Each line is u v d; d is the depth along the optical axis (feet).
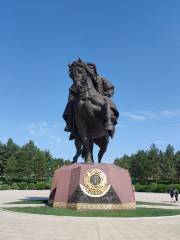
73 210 58.08
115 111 64.80
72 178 61.82
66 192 61.46
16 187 194.08
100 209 58.90
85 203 59.00
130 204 61.41
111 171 61.98
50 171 306.76
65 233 36.83
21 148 325.42
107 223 45.11
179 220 48.98
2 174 311.47
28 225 42.19
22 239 32.94
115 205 59.57
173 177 322.96
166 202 97.25
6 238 33.40
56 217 50.01
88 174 60.75
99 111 63.00
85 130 64.75
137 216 52.85
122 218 50.37
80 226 42.01
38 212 55.11
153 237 35.22
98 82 65.67
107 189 60.18
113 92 67.62
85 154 66.74
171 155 328.49
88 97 63.10
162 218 51.01
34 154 307.37
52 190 65.62
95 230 39.14
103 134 65.36
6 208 61.21
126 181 63.16
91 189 59.93
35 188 193.26
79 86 63.05
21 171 288.30
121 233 37.42
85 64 63.93
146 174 308.19
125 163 356.18
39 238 33.63
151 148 322.14
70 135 70.38
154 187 190.90
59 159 347.56
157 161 312.71
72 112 67.82
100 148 69.15
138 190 201.98
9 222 44.60
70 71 64.39
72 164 65.57
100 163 63.77
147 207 67.41
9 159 293.43
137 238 34.55
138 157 317.22
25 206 65.10
